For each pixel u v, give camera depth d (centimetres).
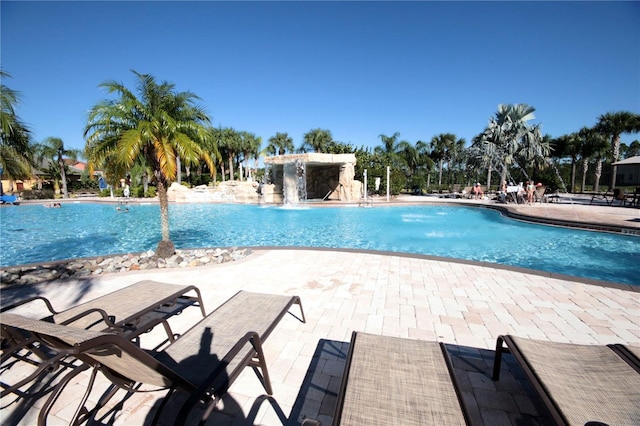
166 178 671
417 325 378
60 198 2984
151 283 418
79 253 992
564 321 385
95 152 642
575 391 194
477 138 2655
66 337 172
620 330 362
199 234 1276
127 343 173
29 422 234
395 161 3325
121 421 232
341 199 2427
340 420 175
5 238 1219
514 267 608
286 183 2331
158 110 651
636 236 994
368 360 228
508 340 256
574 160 3119
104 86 629
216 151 799
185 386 204
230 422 232
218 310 324
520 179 2684
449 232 1256
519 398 254
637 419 173
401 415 179
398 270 597
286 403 251
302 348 329
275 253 734
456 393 196
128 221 1642
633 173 3181
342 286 514
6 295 493
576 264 799
